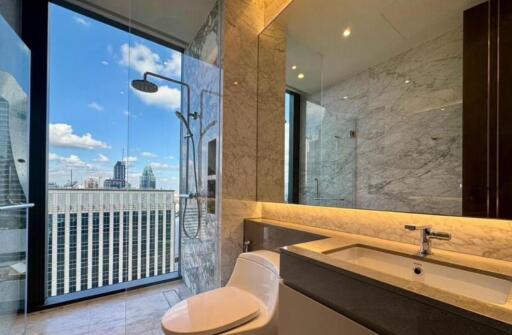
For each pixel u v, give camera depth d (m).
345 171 1.46
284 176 1.85
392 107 1.26
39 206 2.12
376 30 1.34
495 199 0.91
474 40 0.99
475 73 0.98
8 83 1.55
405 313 0.61
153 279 2.25
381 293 0.66
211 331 1.09
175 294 2.15
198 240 2.12
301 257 0.91
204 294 1.42
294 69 1.81
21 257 1.74
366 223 1.34
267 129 1.97
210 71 2.05
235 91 1.94
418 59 1.17
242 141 1.97
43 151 2.14
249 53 2.02
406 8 1.22
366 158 1.36
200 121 2.18
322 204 1.58
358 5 1.44
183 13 2.15
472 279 0.81
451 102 1.04
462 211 1.00
